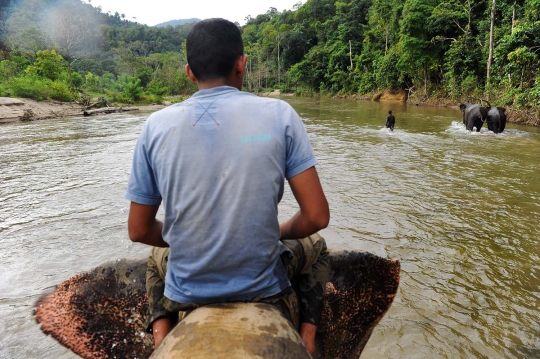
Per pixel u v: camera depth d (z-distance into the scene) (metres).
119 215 6.87
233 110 1.47
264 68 74.88
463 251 5.43
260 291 1.50
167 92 57.59
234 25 1.65
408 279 4.69
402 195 7.79
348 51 53.28
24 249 5.59
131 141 14.63
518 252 5.41
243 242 1.42
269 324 1.37
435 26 31.14
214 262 1.44
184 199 1.43
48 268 5.07
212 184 1.41
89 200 7.67
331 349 2.27
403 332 3.75
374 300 2.38
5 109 24.08
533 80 19.56
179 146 1.44
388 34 43.69
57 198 7.81
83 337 2.23
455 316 4.00
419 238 5.84
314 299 1.96
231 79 1.62
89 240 5.88
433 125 18.56
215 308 1.44
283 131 1.48
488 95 23.78
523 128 17.55
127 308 2.25
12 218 6.79
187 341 1.29
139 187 1.57
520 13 25.20
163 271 1.88
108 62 78.69
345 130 16.86
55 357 3.46
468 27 29.28
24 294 4.47
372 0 55.97
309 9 71.75
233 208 1.40
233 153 1.41
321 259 2.06
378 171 9.64
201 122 1.46
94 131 17.78
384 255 5.27
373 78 44.19
